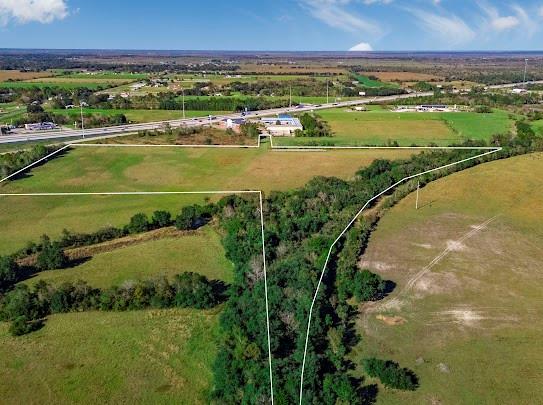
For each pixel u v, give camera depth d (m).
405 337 50.91
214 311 56.03
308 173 104.94
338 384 41.69
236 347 47.09
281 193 88.69
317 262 62.62
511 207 85.19
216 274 64.38
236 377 43.53
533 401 42.44
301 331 48.72
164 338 51.34
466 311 55.38
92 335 51.75
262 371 43.44
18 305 54.44
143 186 97.62
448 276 62.62
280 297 53.56
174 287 57.75
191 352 49.22
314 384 42.06
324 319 50.81
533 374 45.62
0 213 82.81
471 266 65.19
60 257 65.06
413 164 103.44
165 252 70.06
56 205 86.94
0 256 66.69
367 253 68.38
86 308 55.88
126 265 66.38
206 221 80.12
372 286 56.44
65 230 73.25
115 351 49.34
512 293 59.00
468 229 76.38
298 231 72.06
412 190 92.62
